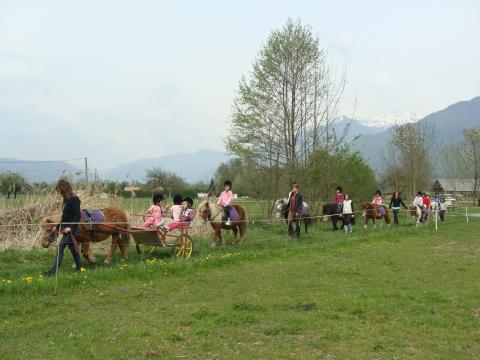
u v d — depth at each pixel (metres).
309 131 29.22
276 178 28.84
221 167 41.75
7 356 6.33
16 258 13.64
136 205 22.69
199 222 17.02
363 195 34.31
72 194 11.81
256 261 14.11
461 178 63.78
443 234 22.83
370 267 13.27
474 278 11.78
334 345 6.74
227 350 6.56
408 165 42.38
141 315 8.30
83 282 10.37
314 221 29.00
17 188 18.22
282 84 28.58
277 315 8.28
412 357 6.25
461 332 7.33
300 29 28.22
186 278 11.45
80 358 6.29
